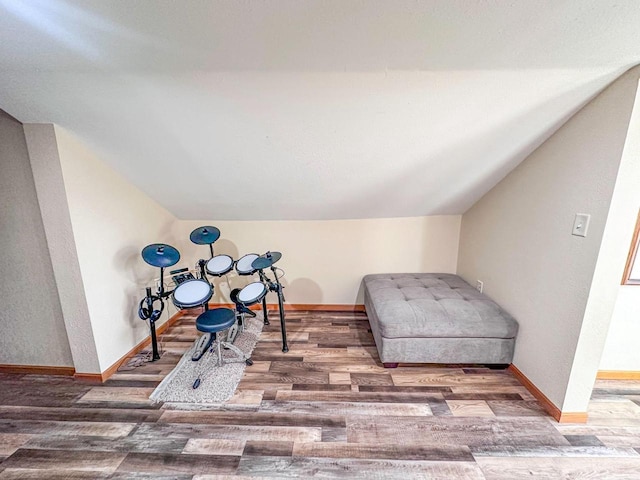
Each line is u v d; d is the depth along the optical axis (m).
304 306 3.04
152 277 2.45
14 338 1.94
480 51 1.08
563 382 1.53
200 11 0.93
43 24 0.98
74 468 1.31
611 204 1.27
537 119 1.47
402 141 1.63
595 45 1.05
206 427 1.53
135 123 1.53
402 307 2.07
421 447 1.41
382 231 2.87
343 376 1.94
